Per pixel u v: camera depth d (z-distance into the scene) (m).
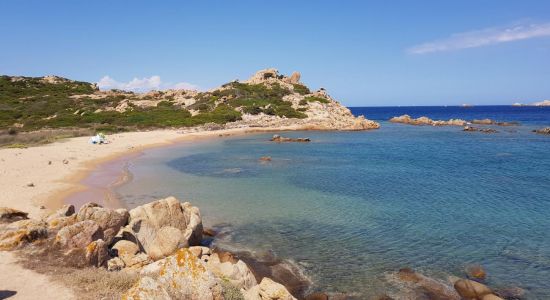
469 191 28.33
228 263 14.14
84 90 119.62
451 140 66.06
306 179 32.72
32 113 83.88
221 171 36.34
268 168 38.12
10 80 117.69
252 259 16.36
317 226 20.52
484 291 13.32
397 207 24.06
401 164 40.81
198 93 118.38
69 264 12.19
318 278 14.66
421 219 21.67
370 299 13.05
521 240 18.39
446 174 35.09
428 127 98.81
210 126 82.00
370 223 20.98
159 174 34.41
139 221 17.08
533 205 24.47
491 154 48.25
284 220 21.50
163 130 75.88
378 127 93.81
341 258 16.45
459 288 13.66
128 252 15.04
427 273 15.03
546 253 16.84
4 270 11.53
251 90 117.38
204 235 19.06
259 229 20.05
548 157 45.34
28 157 37.06
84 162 37.47
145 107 97.94
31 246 13.24
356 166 39.50
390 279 14.52
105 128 71.31
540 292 13.59
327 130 86.25
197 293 9.33
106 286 10.81
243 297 11.04
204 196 26.58
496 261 16.09
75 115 82.50
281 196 26.78
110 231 15.60
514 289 13.80
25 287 10.52
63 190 25.64
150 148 52.88
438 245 17.84
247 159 44.16
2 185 25.45
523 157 45.50
